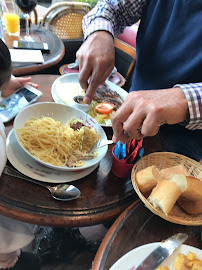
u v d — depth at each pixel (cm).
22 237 90
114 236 63
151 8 111
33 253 116
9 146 79
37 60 132
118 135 70
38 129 87
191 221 64
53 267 113
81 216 68
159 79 116
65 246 123
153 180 69
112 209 72
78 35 267
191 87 64
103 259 57
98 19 102
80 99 119
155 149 102
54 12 239
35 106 93
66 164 82
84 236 130
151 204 67
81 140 93
